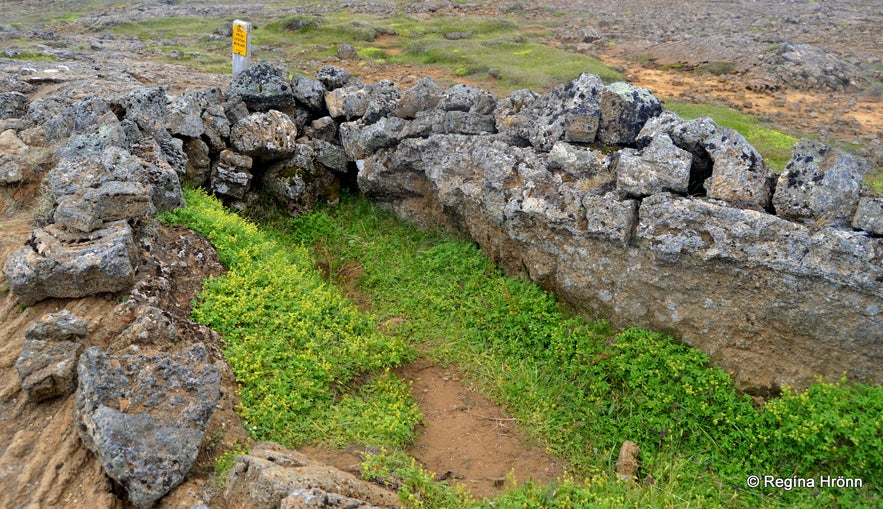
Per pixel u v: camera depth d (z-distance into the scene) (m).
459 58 18.58
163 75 13.61
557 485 5.87
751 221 6.39
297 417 6.09
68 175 7.30
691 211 6.63
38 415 5.51
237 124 9.83
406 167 9.56
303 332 6.89
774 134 12.78
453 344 7.66
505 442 6.50
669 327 7.05
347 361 6.84
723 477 6.02
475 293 8.30
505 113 8.77
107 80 12.27
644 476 6.14
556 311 7.81
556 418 6.74
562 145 7.73
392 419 6.31
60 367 5.50
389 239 9.71
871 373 6.25
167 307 6.70
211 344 6.48
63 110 8.82
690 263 6.70
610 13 29.34
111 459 4.82
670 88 17.42
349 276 9.05
